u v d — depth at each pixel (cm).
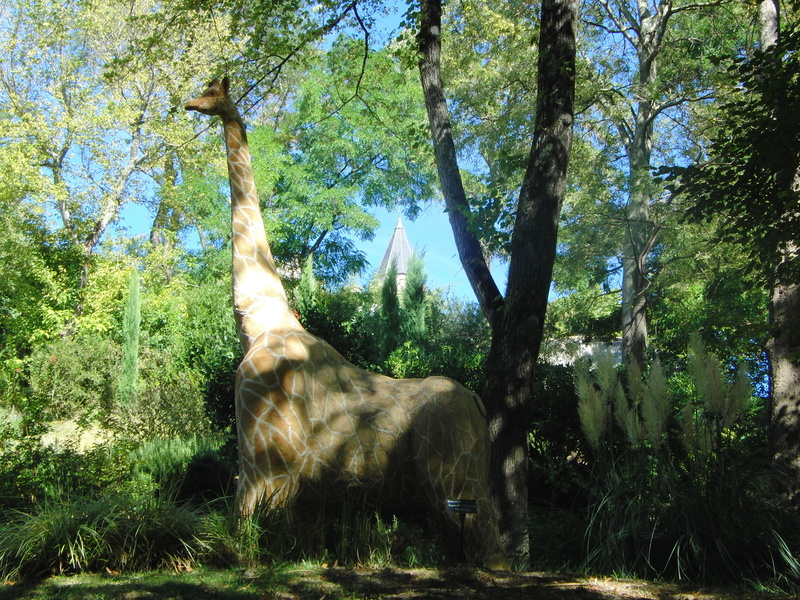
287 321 652
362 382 615
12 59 2598
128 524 553
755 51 802
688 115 2322
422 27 942
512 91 1920
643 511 603
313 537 581
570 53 809
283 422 584
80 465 890
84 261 2502
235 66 1069
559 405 991
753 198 809
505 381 768
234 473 997
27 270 2383
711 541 573
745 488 618
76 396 1723
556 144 798
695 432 654
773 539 563
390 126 2884
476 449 571
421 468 567
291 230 3142
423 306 2189
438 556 608
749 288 877
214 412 1147
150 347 2202
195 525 570
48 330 2333
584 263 2373
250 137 2991
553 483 876
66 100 2612
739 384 649
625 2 2359
